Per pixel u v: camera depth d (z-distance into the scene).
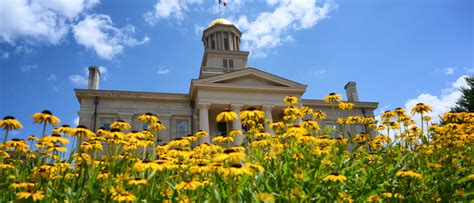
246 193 4.28
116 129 4.97
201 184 4.00
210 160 5.75
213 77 28.67
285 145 5.64
